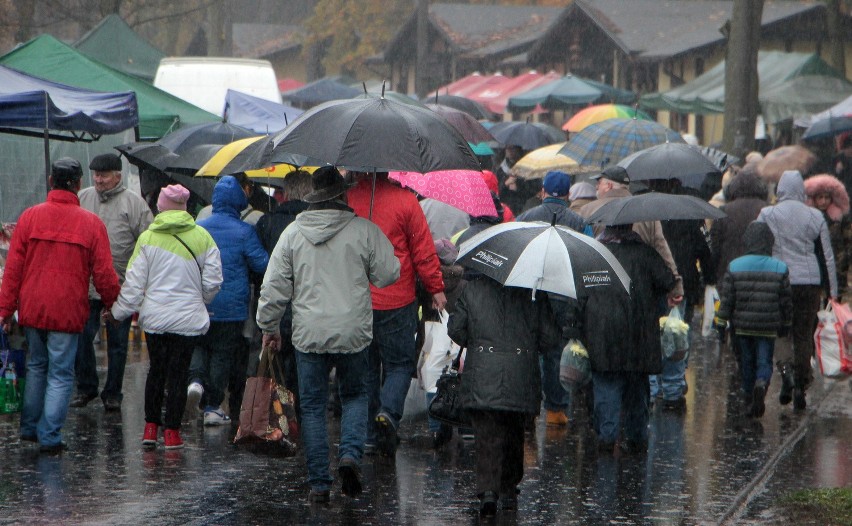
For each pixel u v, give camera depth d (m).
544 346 22.27
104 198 32.19
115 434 29.20
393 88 180.38
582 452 28.84
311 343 22.20
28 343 27.11
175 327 27.05
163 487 24.08
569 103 101.94
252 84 62.56
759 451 29.23
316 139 22.08
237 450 27.66
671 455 28.61
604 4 139.12
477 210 29.11
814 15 112.50
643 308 27.81
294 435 23.75
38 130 41.09
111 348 31.66
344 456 22.59
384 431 26.28
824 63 85.69
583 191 38.09
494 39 161.62
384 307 25.28
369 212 25.05
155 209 39.12
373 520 21.95
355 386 23.05
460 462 27.16
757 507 23.92
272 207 33.34
